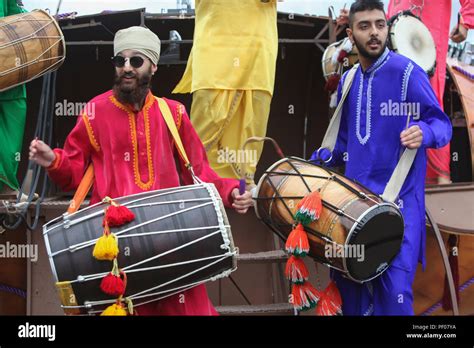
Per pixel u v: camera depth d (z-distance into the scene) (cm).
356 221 306
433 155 463
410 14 421
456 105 511
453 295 368
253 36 410
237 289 416
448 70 485
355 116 356
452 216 417
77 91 544
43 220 405
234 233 419
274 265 416
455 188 422
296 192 331
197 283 291
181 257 280
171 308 303
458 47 528
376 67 351
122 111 313
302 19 488
